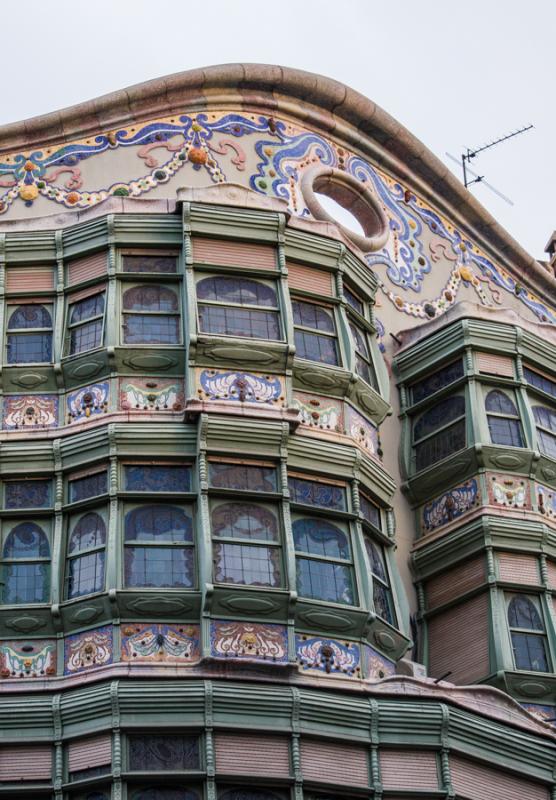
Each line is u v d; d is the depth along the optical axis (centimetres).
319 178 3297
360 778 2581
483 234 3522
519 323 3162
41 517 2734
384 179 3428
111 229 2908
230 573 2648
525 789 2723
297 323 2917
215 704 2539
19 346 2873
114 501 2689
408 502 3078
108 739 2516
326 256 2992
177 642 2595
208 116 3250
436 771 2625
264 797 2517
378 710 2619
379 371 3036
